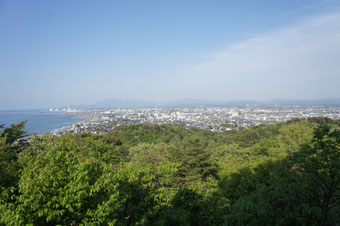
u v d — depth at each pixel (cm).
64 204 773
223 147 3747
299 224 927
